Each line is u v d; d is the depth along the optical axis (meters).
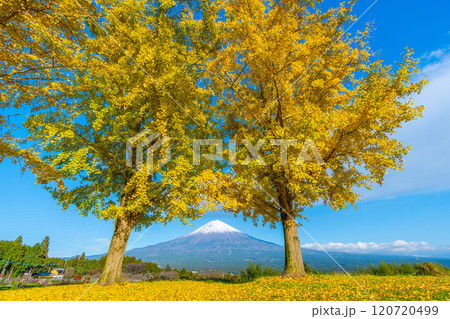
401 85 7.48
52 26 5.55
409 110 7.46
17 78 6.06
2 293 7.42
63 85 7.25
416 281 7.04
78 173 8.20
